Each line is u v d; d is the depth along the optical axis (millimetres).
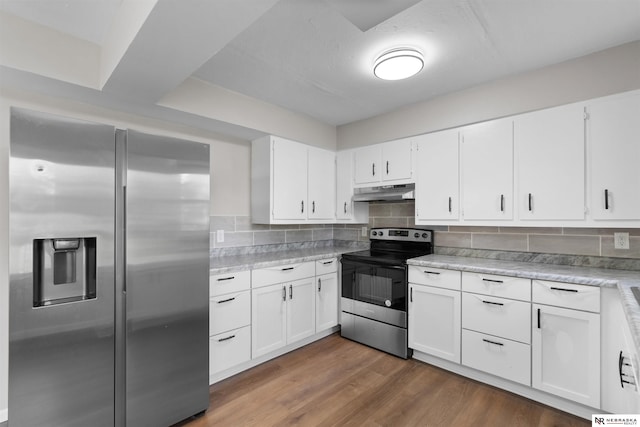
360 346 2844
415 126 2781
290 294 2654
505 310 2051
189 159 1789
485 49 1875
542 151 2107
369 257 2805
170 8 1124
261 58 1979
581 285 1763
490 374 2162
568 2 1463
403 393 2078
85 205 1431
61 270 1464
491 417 1824
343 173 3412
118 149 1547
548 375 1884
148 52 1426
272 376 2301
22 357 1302
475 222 2422
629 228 2010
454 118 2521
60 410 1392
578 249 2197
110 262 1515
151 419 1651
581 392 1769
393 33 1705
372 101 2732
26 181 1287
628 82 1812
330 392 2092
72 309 1415
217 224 2818
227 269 2193
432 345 2418
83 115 2059
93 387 1477
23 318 1298
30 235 1298
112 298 1525
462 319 2252
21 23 1562
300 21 1594
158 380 1675
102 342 1500
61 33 1687
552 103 2068
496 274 2082
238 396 2047
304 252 3221
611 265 2068
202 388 1850
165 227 1688
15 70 1558
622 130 1827
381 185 3053
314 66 2088
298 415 1854
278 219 2900
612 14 1546
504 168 2277
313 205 3227
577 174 1979
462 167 2494
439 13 1538
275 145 2873
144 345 1622
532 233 2400
